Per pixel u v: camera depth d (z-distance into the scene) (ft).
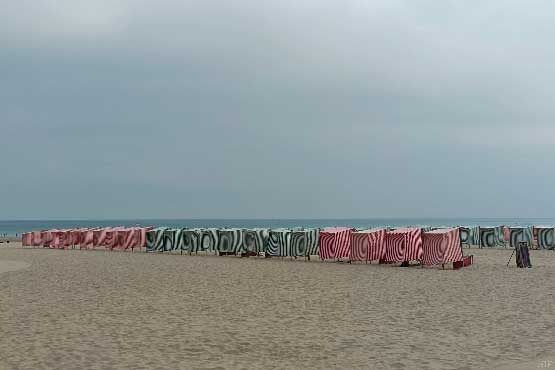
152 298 53.01
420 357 29.86
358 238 96.84
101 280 69.00
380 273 77.87
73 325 39.09
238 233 117.60
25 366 27.99
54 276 74.02
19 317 42.29
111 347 32.35
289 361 29.19
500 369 27.07
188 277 72.69
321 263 97.30
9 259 107.76
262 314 43.88
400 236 91.20
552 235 134.41
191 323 40.01
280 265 92.73
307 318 42.09
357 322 40.34
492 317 41.98
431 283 65.21
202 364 28.55
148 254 125.18
